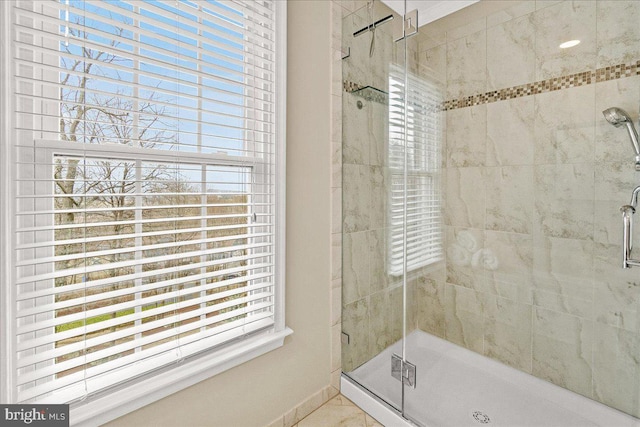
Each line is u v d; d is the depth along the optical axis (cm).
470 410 150
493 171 162
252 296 132
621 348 138
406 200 167
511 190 159
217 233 126
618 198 136
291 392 151
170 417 111
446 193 169
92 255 90
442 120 167
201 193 119
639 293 133
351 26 171
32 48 80
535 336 157
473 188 166
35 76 87
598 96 138
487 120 162
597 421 143
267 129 138
